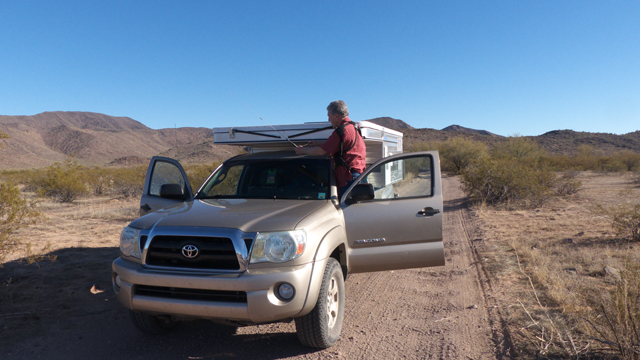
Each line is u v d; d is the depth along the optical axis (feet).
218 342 11.97
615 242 22.85
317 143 17.62
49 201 47.88
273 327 13.05
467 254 22.39
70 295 15.67
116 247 24.25
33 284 16.88
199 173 47.93
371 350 11.42
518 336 11.85
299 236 10.17
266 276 9.55
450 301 15.31
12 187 17.35
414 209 13.29
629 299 11.26
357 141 14.85
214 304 9.59
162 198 15.29
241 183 15.07
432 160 13.76
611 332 10.95
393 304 15.26
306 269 10.04
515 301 14.79
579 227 28.02
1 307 14.28
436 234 13.30
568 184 50.75
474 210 38.37
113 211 39.32
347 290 17.02
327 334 10.98
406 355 11.10
